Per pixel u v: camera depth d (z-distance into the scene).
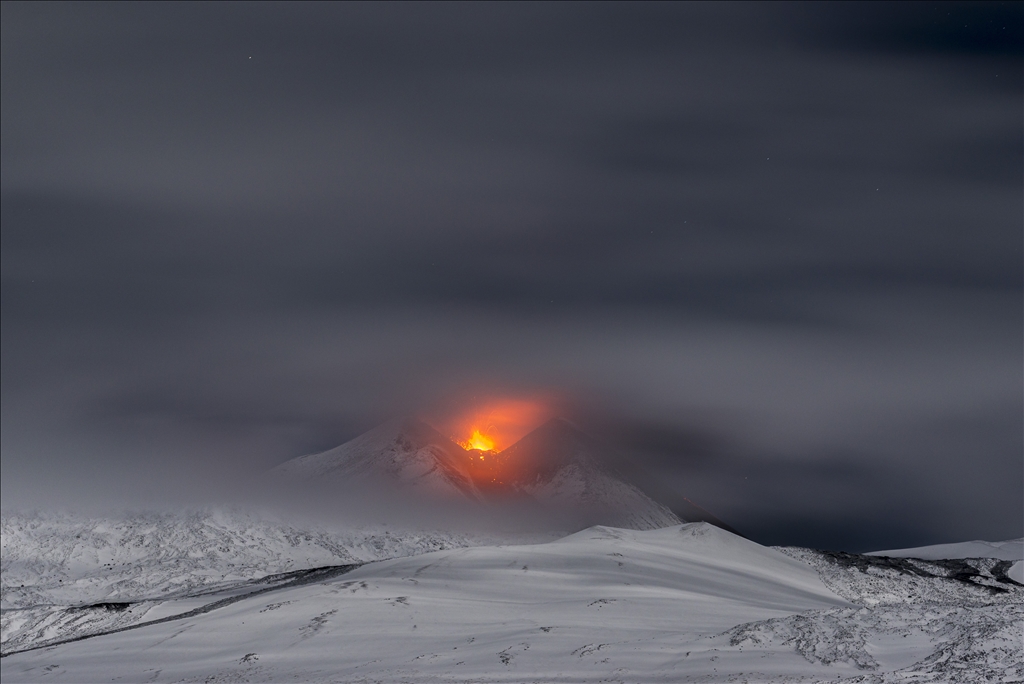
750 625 59.25
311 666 60.31
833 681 45.53
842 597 104.81
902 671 45.78
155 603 102.94
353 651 63.38
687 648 56.09
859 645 51.59
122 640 73.00
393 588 82.62
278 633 69.56
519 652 58.66
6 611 104.56
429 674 55.09
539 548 106.06
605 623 68.31
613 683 49.88
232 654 65.25
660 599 79.38
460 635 66.19
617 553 103.25
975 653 46.16
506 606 76.75
